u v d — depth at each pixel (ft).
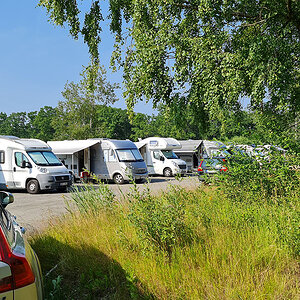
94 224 21.34
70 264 15.99
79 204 25.12
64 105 134.00
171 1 32.68
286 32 33.88
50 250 17.97
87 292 14.01
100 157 77.10
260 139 27.66
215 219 19.51
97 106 134.31
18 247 9.07
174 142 94.43
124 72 37.63
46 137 301.43
